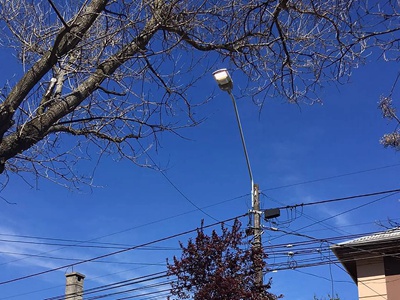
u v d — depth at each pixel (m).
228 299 12.46
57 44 5.61
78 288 25.03
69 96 6.02
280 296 13.27
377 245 17.19
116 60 6.39
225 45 7.02
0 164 5.51
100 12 6.06
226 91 10.51
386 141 9.31
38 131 5.69
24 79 5.54
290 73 6.77
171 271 13.23
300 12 6.33
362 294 17.19
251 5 6.63
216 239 13.34
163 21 6.59
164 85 7.18
